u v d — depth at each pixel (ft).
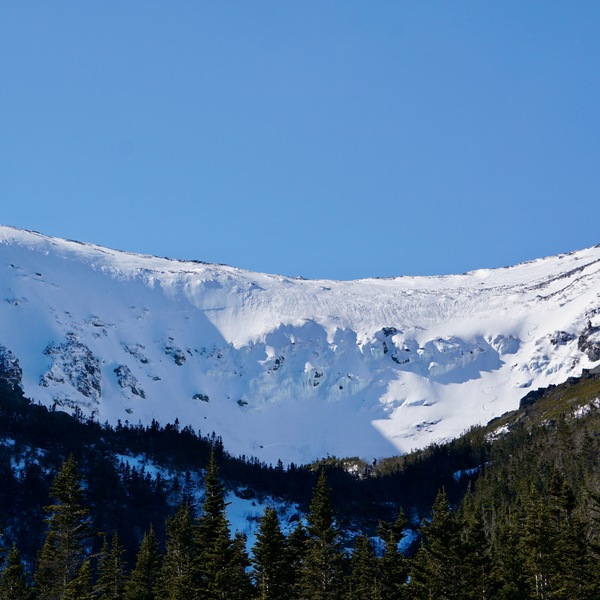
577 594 287.48
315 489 309.63
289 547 309.01
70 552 308.60
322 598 284.61
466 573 274.36
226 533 295.89
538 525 312.91
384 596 303.27
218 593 272.72
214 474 328.49
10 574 301.63
